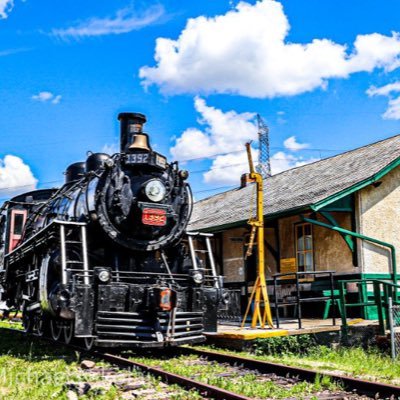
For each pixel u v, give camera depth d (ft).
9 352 29.78
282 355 30.27
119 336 28.04
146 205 30.60
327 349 31.58
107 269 27.71
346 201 41.50
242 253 52.60
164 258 32.09
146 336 27.63
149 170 32.50
